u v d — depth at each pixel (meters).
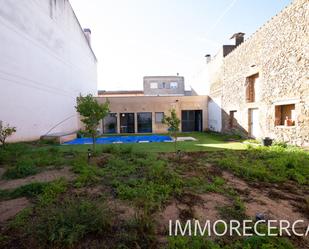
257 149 8.23
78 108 7.60
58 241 2.41
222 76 15.95
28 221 2.93
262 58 10.65
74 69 17.89
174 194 3.97
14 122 9.69
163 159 6.89
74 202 3.32
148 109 18.69
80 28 19.34
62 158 6.96
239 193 4.11
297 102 8.31
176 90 28.48
